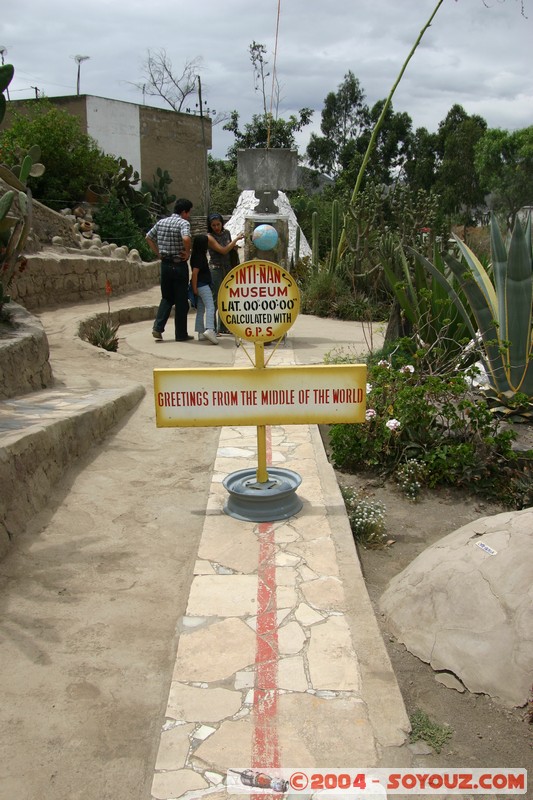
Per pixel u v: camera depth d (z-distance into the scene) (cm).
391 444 506
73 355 761
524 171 3169
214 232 907
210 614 306
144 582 339
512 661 275
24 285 1034
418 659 296
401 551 402
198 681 263
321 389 390
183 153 2520
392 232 1266
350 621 301
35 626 301
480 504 465
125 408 589
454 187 3544
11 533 365
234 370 387
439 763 238
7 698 258
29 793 218
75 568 349
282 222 851
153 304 1236
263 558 355
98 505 421
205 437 557
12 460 380
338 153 4150
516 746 249
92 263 1259
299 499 420
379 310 1184
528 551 307
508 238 614
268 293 378
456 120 3925
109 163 1798
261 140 3055
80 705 255
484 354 593
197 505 427
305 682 263
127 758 232
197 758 228
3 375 539
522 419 567
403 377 532
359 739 238
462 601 301
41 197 1636
